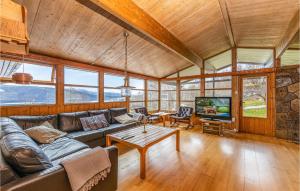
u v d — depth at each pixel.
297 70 3.96
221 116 4.73
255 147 3.46
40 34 2.76
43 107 3.32
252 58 5.05
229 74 5.15
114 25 2.90
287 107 4.11
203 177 2.21
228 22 3.48
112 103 5.00
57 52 3.43
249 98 4.88
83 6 2.31
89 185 1.42
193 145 3.58
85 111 3.89
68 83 3.88
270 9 2.91
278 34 3.89
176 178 2.18
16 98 3.00
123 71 5.37
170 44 3.47
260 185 2.02
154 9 2.60
